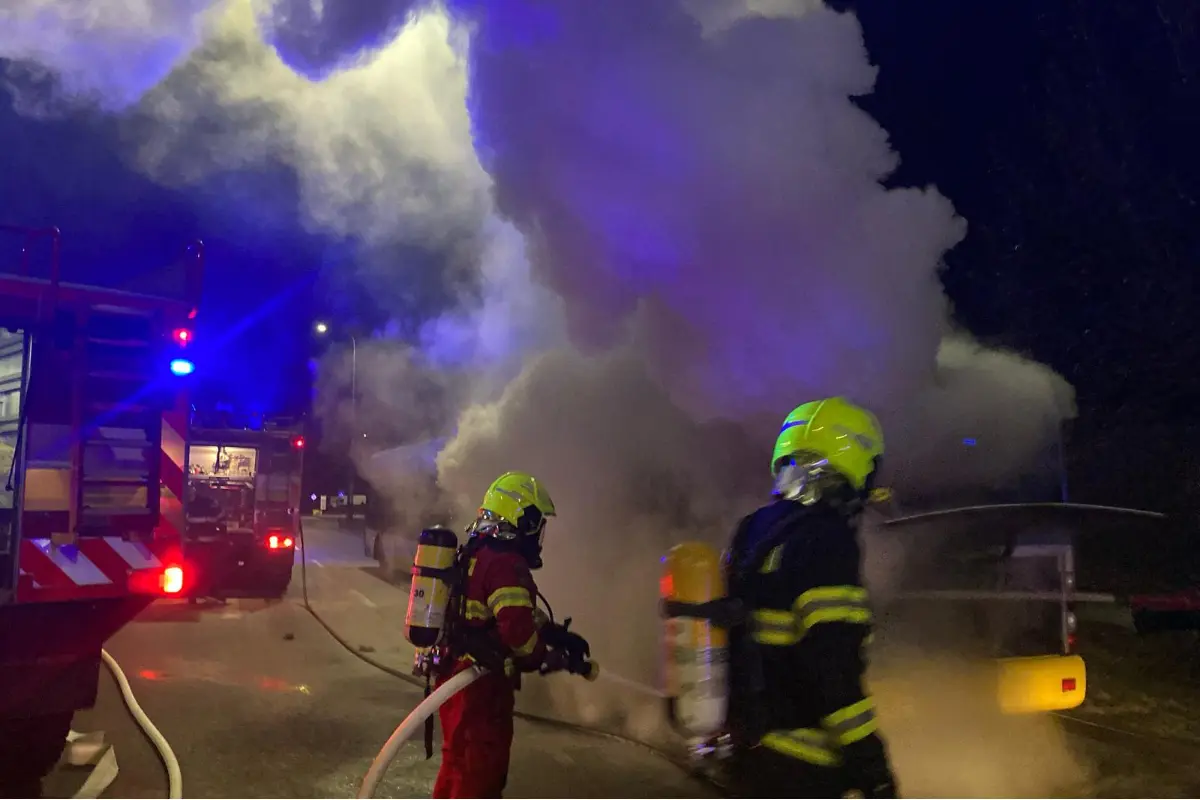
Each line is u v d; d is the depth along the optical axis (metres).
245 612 11.11
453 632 3.21
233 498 12.31
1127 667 6.20
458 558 3.31
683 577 2.47
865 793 1.97
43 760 4.61
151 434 4.60
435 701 3.02
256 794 4.64
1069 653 4.64
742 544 2.28
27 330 4.29
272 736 5.68
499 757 3.19
